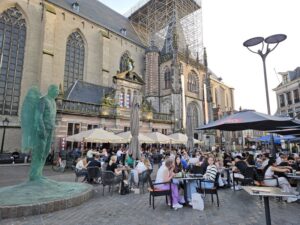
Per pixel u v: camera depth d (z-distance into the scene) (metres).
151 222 5.95
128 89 30.66
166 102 42.44
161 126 34.25
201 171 10.23
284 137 24.38
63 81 33.22
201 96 48.34
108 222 5.94
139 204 7.92
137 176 10.80
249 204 7.88
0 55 27.58
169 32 49.28
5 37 28.41
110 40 41.16
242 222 5.95
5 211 6.19
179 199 7.77
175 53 42.12
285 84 39.94
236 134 59.97
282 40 11.91
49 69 29.38
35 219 6.13
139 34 53.59
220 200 8.52
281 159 12.73
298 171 9.97
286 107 39.88
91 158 14.37
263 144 49.28
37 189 7.96
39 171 8.76
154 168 19.97
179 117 39.16
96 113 25.14
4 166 20.19
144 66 46.75
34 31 30.83
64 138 22.14
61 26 33.97
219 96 68.56
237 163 10.54
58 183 9.18
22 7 30.00
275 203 8.07
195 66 48.12
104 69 37.19
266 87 12.30
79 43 36.56
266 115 8.72
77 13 36.06
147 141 21.22
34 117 8.71
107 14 48.25
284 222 5.93
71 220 6.09
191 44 51.72
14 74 28.45
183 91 42.50
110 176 9.70
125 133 21.64
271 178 8.67
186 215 6.60
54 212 6.79
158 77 44.69
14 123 26.95
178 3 50.09
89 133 18.97
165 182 7.46
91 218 6.27
